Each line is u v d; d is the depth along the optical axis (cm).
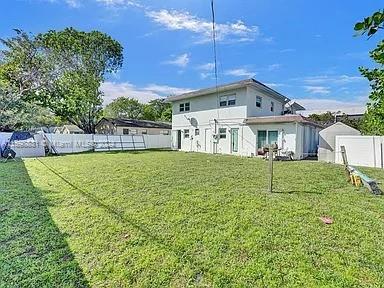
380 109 629
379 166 1191
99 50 2550
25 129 2152
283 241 359
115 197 581
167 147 2719
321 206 521
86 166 1098
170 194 605
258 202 541
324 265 299
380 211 496
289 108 2448
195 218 446
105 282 271
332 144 1422
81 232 392
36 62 2197
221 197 579
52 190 651
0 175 880
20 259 315
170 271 290
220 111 1958
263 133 1714
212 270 291
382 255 322
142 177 823
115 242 360
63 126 3747
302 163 1292
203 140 2095
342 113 2894
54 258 318
